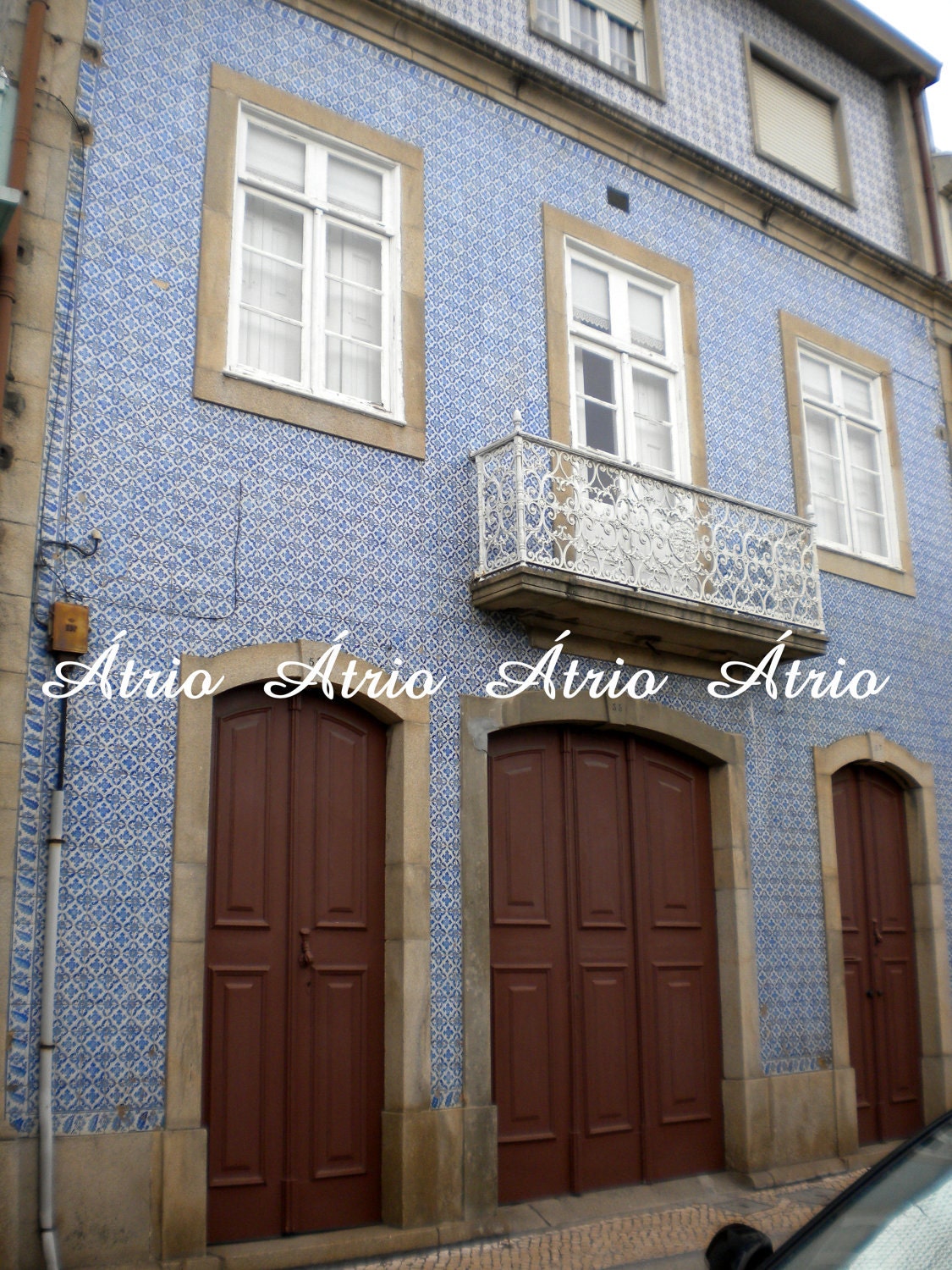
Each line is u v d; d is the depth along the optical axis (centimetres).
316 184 693
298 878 603
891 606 943
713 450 847
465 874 645
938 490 1020
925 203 1081
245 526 610
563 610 684
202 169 638
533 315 764
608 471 712
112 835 539
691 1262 558
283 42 688
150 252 610
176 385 604
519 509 659
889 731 907
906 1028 873
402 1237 572
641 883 736
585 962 697
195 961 546
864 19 1038
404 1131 590
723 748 783
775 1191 709
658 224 857
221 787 588
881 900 884
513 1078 652
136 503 579
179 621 579
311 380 663
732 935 761
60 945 518
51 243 579
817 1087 774
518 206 777
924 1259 242
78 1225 495
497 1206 614
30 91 585
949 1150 267
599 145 834
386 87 729
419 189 727
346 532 644
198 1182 525
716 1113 737
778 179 973
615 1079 693
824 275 971
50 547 550
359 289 703
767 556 787
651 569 709
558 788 712
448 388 709
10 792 515
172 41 644
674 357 848
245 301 658
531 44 830
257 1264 530
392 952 618
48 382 564
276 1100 573
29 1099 497
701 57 944
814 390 952
